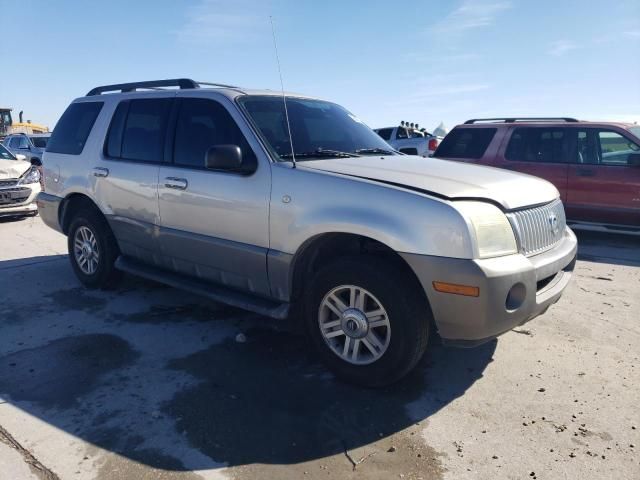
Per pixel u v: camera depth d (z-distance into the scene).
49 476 2.64
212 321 4.63
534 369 3.77
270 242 3.75
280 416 3.16
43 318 4.71
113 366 3.79
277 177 3.71
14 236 8.32
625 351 4.06
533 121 8.98
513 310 3.15
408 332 3.25
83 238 5.52
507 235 3.23
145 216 4.70
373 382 3.43
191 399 3.35
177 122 4.52
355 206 3.33
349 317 3.45
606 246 7.98
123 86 5.41
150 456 2.79
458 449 2.86
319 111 4.67
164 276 4.69
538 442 2.92
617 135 7.99
